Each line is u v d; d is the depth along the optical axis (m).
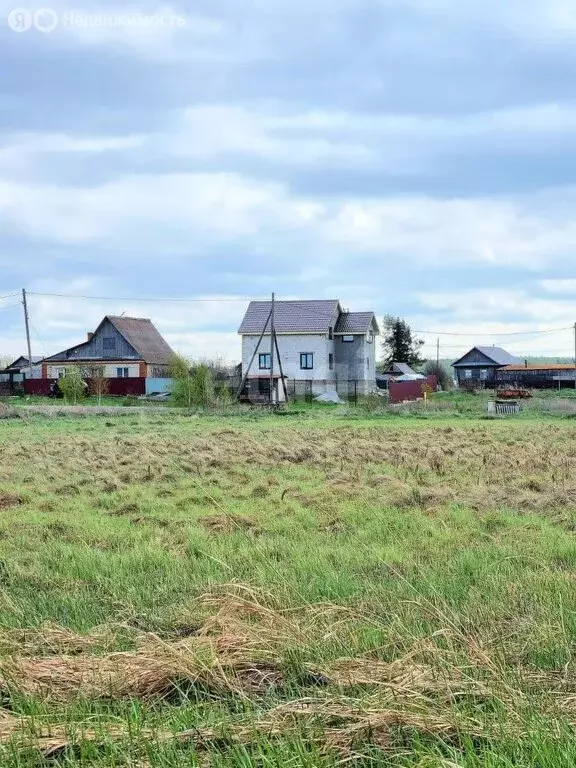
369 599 7.91
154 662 6.02
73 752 4.88
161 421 37.84
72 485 16.77
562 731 4.82
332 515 13.33
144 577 9.27
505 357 104.50
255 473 18.75
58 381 63.62
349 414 45.66
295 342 69.06
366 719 5.04
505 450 23.77
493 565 9.53
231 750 4.79
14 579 9.25
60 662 6.17
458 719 5.04
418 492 15.10
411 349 106.94
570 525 12.62
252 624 6.76
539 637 6.71
